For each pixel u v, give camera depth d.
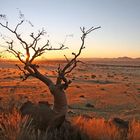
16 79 77.81
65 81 10.41
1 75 91.38
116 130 9.71
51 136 7.93
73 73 116.44
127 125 11.45
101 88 61.16
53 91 10.27
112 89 60.53
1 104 10.23
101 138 8.67
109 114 32.38
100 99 45.47
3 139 7.08
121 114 31.97
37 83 66.94
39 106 9.12
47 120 8.74
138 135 9.20
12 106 10.03
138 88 64.88
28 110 8.98
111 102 43.03
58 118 8.77
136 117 29.06
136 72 154.62
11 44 11.33
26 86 59.00
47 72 114.00
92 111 34.34
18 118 8.08
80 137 8.49
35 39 11.34
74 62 11.42
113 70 171.38
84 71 142.75
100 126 9.42
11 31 11.50
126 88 63.69
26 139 7.25
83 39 11.86
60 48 11.58
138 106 40.44
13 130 7.46
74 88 59.12
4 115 8.82
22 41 11.26
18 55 11.16
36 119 8.69
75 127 9.11
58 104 10.17
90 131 8.91
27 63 11.02
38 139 7.46
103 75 112.69
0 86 55.59
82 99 44.19
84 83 74.31
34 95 46.19
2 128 7.37
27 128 7.49
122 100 45.59
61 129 8.76
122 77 107.06
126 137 9.34
